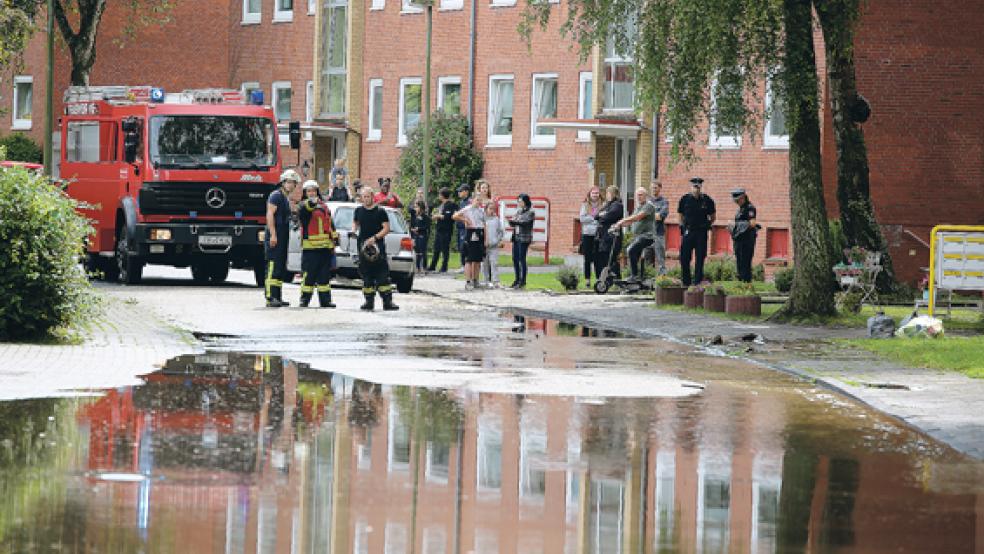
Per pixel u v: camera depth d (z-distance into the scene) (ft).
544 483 72.02
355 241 245.86
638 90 193.98
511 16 364.99
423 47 386.93
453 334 159.02
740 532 61.87
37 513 62.13
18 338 134.72
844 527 63.16
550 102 357.61
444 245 296.92
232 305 195.72
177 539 58.29
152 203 232.53
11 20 329.72
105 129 244.63
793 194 187.93
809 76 184.75
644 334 167.32
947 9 281.74
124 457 75.82
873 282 224.12
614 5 200.64
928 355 136.77
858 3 194.49
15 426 85.35
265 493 67.67
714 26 179.42
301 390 105.60
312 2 426.10
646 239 236.22
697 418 96.02
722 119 190.29
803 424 94.68
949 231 177.37
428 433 86.74
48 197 136.15
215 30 460.14
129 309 181.06
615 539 60.34
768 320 186.91
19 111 463.83
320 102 418.10
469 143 368.89
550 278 279.90
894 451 84.07
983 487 73.05
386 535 59.98
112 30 455.63
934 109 282.15
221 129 236.63
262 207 237.25
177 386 105.91
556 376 118.73
